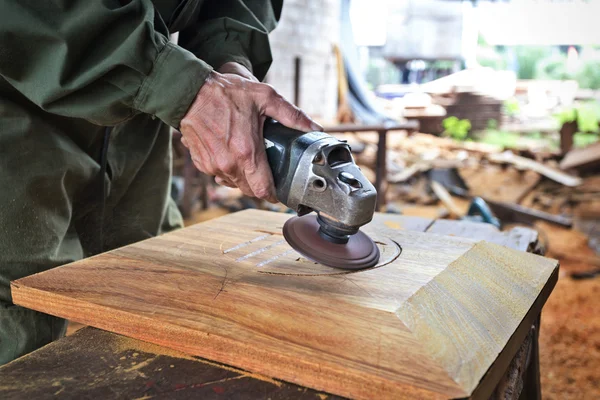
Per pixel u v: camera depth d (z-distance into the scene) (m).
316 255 0.99
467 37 14.49
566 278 3.67
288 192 0.94
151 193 1.37
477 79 10.73
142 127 1.31
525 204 5.52
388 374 0.66
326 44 8.79
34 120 1.04
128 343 0.82
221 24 1.21
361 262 0.99
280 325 0.77
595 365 2.55
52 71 0.88
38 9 0.85
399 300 0.84
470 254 1.07
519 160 6.43
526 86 11.27
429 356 0.70
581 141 8.90
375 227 1.26
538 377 1.25
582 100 10.85
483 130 9.36
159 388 0.71
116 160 1.25
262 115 0.95
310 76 8.58
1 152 0.99
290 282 0.92
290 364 0.71
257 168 0.94
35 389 0.71
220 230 1.22
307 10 8.23
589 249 4.27
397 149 7.39
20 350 1.01
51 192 1.05
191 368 0.76
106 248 1.34
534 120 10.00
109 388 0.71
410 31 14.48
